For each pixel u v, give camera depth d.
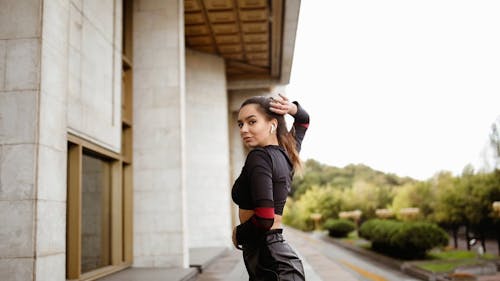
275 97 1.88
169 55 11.47
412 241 17.23
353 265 16.91
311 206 56.41
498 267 15.22
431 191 32.94
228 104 24.23
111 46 9.01
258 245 1.68
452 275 13.36
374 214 46.34
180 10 11.70
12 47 5.14
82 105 7.42
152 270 9.88
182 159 11.13
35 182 4.91
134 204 11.02
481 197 22.94
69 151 7.24
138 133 11.26
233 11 15.62
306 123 2.05
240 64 20.94
